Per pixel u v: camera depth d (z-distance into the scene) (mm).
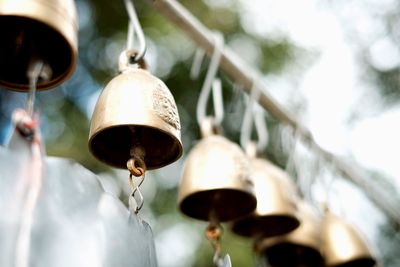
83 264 587
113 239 607
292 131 1046
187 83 1842
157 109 666
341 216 992
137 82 674
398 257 2146
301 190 1038
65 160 615
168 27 1819
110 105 663
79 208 605
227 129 1720
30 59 672
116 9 1867
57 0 658
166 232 1830
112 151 692
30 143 598
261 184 845
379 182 2131
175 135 669
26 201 583
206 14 1956
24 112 601
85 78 1869
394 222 1265
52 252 581
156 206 1826
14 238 570
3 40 673
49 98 1828
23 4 640
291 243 903
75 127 1785
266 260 910
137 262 619
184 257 1807
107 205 619
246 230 863
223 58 937
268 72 1976
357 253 931
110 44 1861
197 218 785
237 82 977
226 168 762
